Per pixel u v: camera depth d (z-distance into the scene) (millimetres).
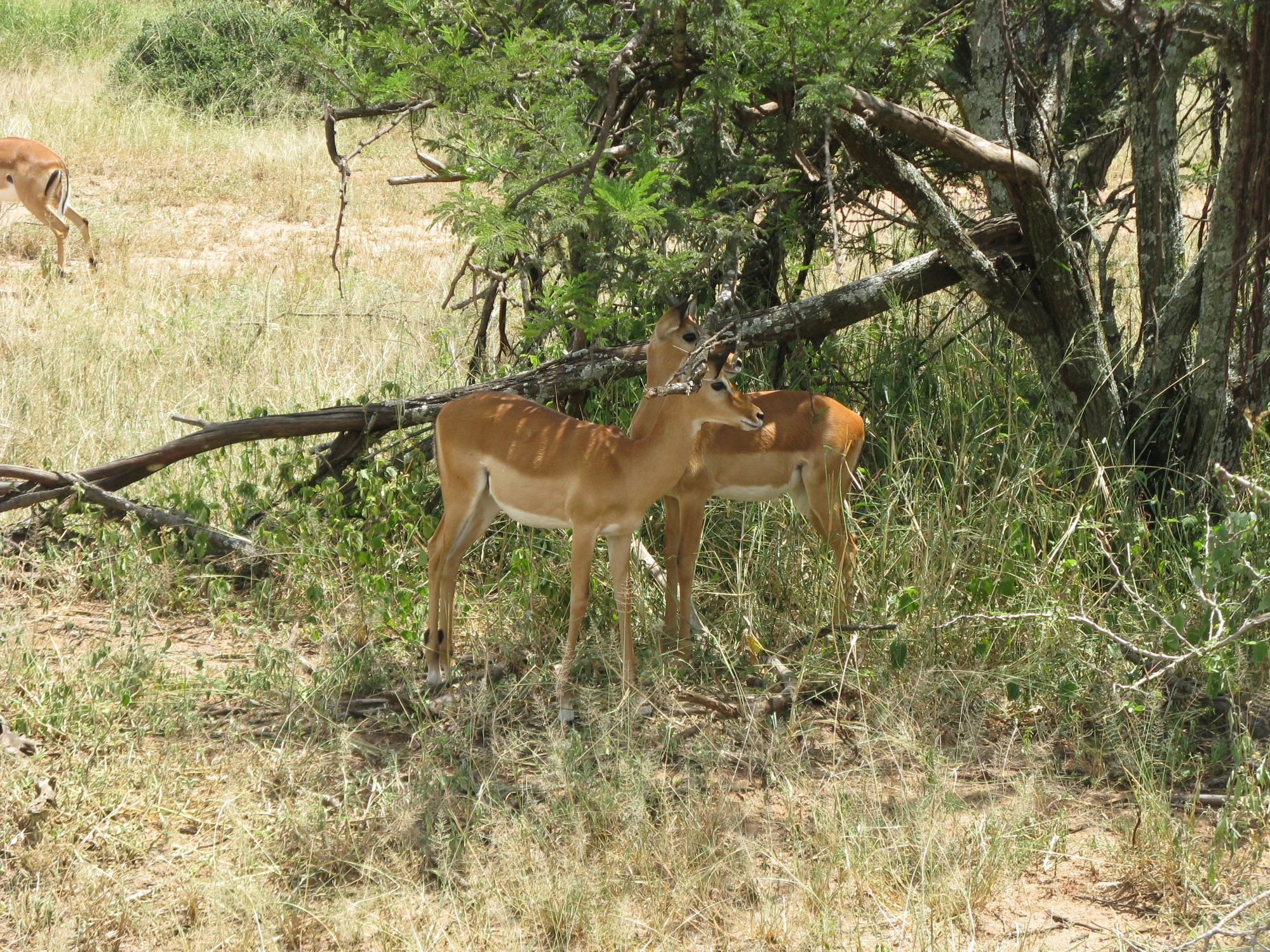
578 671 6168
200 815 5000
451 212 6109
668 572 6430
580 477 5707
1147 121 7105
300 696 5836
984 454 7691
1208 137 12547
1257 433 7270
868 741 5508
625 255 6703
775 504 7172
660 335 5820
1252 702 5855
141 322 11500
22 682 5809
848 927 4410
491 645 6582
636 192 5836
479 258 6918
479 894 4496
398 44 6211
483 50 6387
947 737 5793
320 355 10680
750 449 6312
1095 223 8820
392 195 17641
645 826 4840
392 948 4258
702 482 6270
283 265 14219
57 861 4594
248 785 5176
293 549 7074
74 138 19312
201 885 4453
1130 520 6922
